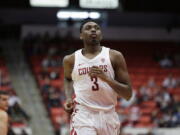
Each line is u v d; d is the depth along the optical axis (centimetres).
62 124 1917
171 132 1903
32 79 2408
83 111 516
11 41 2777
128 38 2923
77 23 2859
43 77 2373
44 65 2503
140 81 2519
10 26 2819
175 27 2955
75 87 526
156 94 2298
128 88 511
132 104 2170
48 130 2016
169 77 2478
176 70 2661
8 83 2238
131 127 1964
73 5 2775
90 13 2841
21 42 2769
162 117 2077
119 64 517
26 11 2834
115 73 523
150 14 2939
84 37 521
